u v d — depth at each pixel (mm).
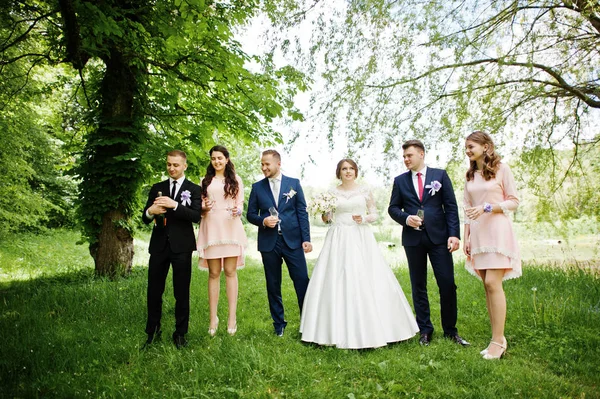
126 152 6172
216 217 3752
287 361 3033
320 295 3691
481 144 3365
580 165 7281
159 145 6535
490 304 3307
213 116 7398
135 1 6059
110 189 6461
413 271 3684
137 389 2660
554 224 7645
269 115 6812
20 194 9781
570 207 7441
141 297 4891
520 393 2533
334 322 3443
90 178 6562
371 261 3715
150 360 3180
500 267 3170
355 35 6766
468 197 3529
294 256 3896
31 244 11039
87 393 2594
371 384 2713
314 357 3201
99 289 5188
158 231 3510
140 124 6641
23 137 9188
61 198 14438
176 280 3455
